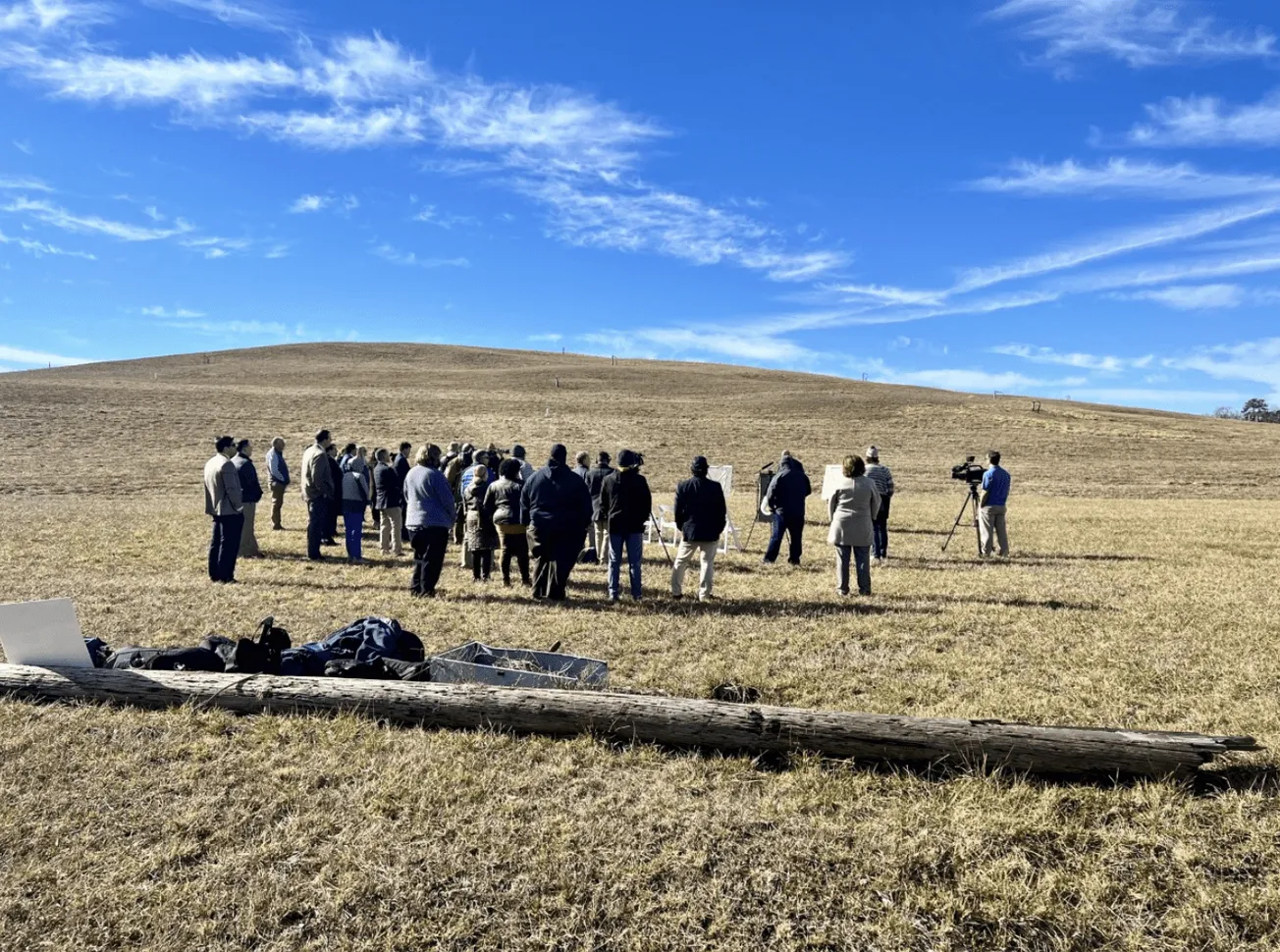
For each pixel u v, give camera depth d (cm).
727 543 1558
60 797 454
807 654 761
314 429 4500
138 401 5038
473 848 409
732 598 1035
